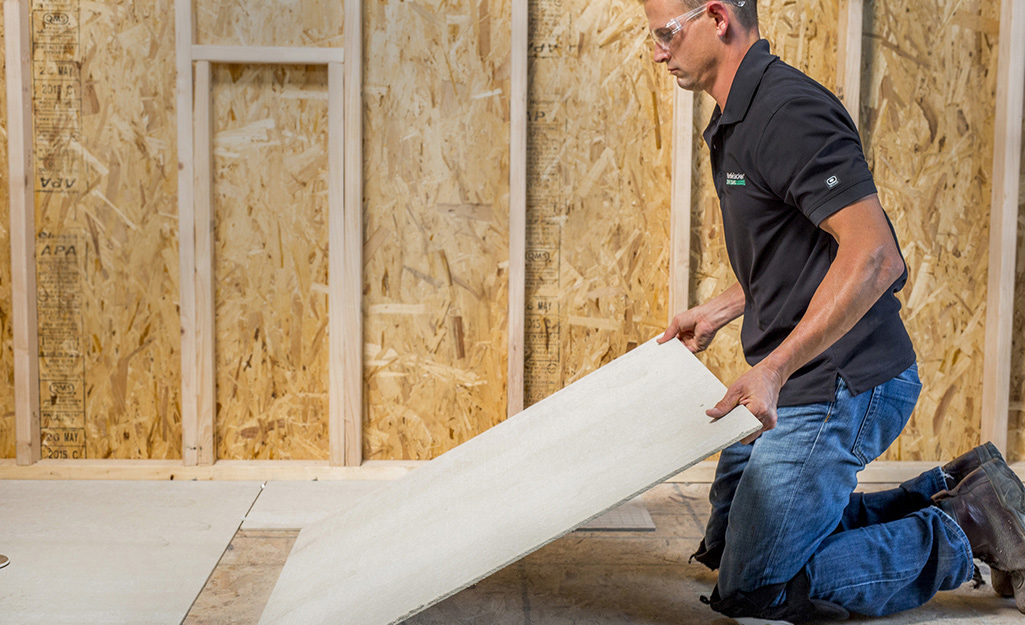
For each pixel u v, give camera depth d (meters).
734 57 1.60
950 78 2.52
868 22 2.48
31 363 2.46
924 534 1.64
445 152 2.49
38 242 2.46
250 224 2.49
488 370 2.58
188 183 2.39
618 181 2.52
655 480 1.32
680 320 1.84
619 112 2.50
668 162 2.51
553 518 1.37
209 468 2.49
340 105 2.40
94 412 2.53
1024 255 2.58
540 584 1.84
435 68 2.46
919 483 1.83
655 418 1.50
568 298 2.56
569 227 2.53
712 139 1.66
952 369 2.62
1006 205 2.47
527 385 2.59
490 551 1.37
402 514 1.68
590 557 1.99
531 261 2.54
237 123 2.45
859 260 1.33
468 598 1.77
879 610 1.64
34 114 2.42
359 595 1.45
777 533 1.57
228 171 2.47
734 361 2.61
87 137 2.43
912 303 2.59
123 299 2.50
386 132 2.47
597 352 2.58
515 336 2.49
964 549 1.64
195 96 2.38
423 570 1.42
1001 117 2.46
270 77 2.44
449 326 2.56
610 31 2.47
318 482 2.47
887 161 2.53
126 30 2.40
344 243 2.44
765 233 1.60
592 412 1.66
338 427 2.51
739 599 1.62
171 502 2.29
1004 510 1.66
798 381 1.58
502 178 2.51
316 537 1.83
